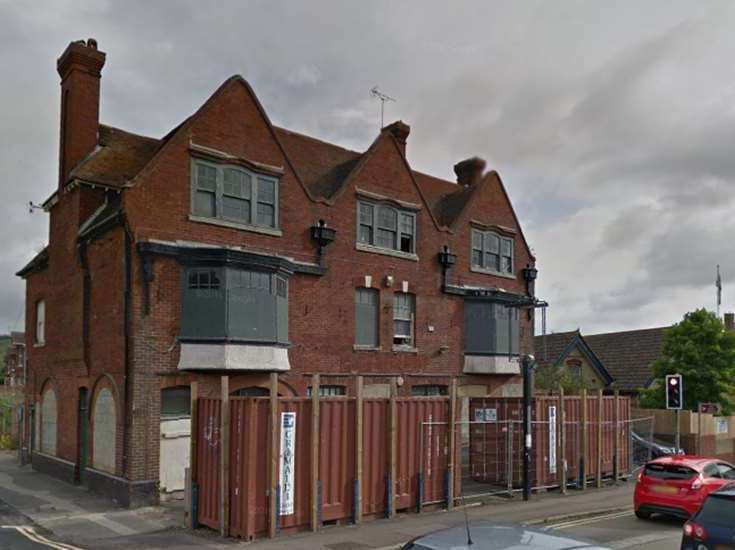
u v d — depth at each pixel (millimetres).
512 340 27781
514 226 29812
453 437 16719
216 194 19484
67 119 21359
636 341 45250
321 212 22203
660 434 29484
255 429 13047
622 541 13016
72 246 20906
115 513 15992
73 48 20953
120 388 17719
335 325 22250
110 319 18469
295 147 24922
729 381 32219
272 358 19125
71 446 20672
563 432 20000
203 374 18406
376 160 24281
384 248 23984
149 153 22234
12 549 12289
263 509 13070
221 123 19750
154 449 17328
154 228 18078
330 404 14227
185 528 14164
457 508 16438
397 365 24078
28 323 25984
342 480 14344
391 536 13102
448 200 29406
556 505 17156
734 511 8648
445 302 26125
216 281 18344
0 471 23469
